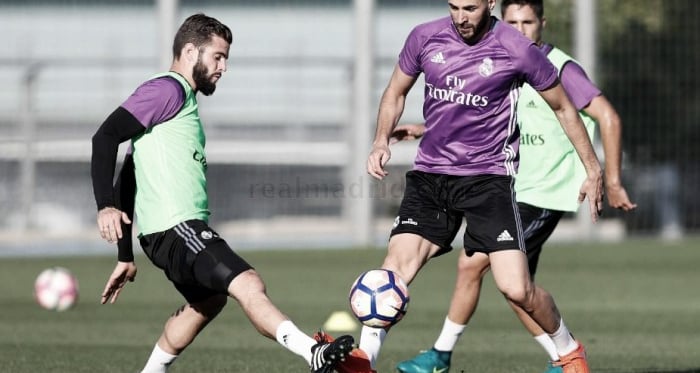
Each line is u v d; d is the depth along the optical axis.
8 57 64.69
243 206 63.44
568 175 25.03
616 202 24.45
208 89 20.36
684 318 36.53
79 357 27.77
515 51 21.05
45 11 64.94
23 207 61.97
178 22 58.06
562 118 21.55
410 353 29.02
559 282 46.59
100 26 65.56
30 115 62.06
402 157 62.03
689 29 64.25
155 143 19.75
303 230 63.44
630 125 64.50
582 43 58.94
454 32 21.41
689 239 63.53
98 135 19.36
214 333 32.84
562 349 22.20
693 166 64.69
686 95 64.50
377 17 64.62
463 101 21.34
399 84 22.36
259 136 63.44
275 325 18.62
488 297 42.03
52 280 38.84
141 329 33.91
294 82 63.38
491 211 21.22
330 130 63.62
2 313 37.94
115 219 19.00
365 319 19.83
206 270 19.19
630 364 27.34
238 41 65.38
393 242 22.06
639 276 48.56
